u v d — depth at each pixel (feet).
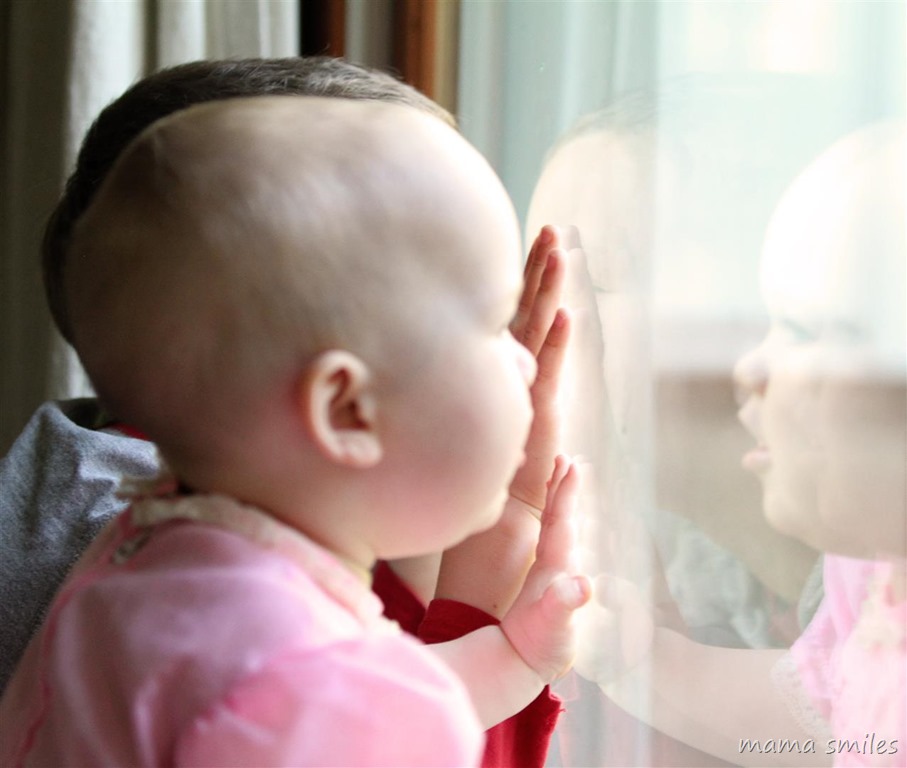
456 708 1.41
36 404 4.41
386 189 1.52
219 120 1.57
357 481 1.57
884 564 3.19
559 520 2.28
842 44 3.01
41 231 4.21
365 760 1.34
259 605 1.40
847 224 3.06
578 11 3.32
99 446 2.69
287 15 3.89
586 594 2.15
